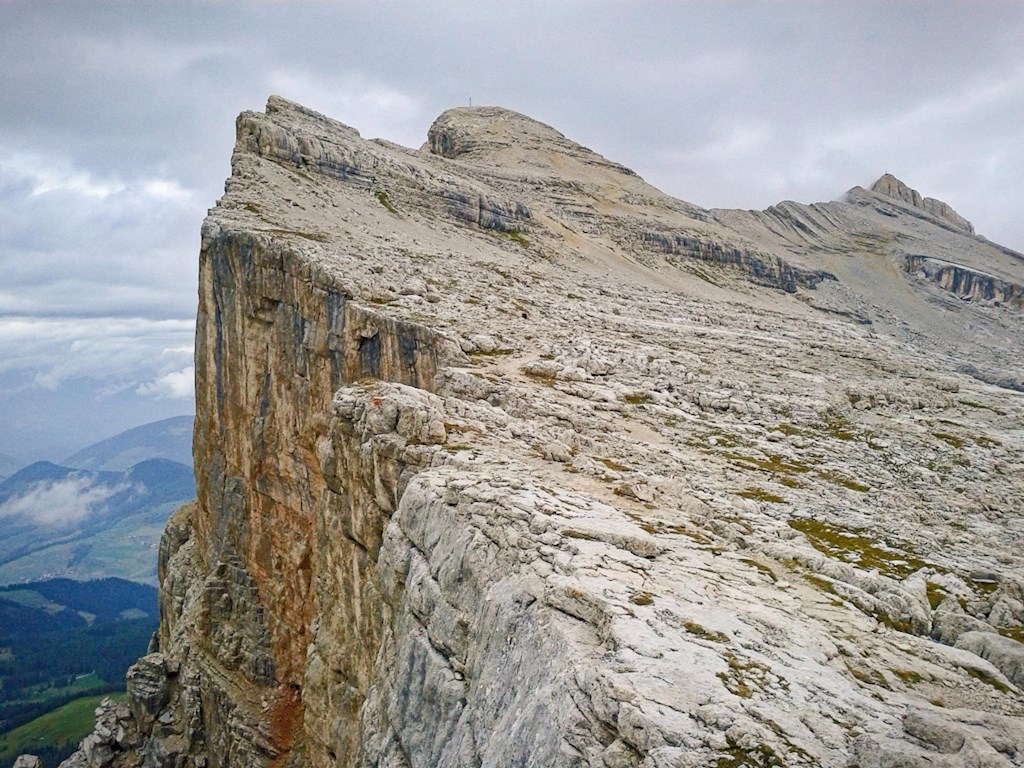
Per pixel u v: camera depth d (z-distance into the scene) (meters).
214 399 57.03
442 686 19.03
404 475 26.52
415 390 30.70
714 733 11.71
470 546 19.97
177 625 59.50
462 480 22.94
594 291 75.31
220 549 56.88
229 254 52.75
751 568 19.56
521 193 129.12
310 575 48.16
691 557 19.17
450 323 44.53
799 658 14.65
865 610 18.72
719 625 15.24
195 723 53.16
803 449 37.81
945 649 16.70
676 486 25.31
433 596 20.77
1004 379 117.38
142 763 53.41
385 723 22.84
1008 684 15.48
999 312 191.62
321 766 34.75
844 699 13.30
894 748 11.07
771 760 11.24
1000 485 36.22
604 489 24.17
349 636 31.55
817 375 55.28
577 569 16.84
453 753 17.45
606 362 44.94
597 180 157.12
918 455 39.84
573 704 13.15
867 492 32.06
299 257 47.41
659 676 12.92
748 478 30.89
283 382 49.31
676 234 134.50
